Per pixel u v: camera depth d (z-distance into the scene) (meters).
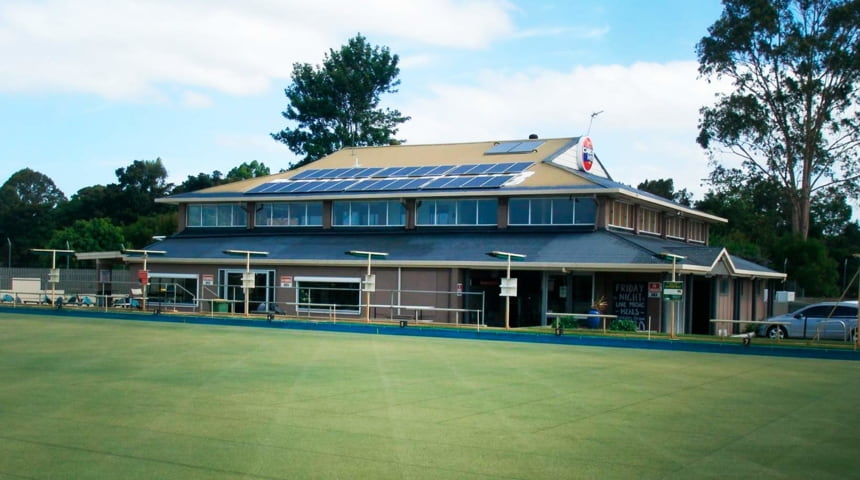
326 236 45.09
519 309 38.91
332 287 40.66
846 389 17.52
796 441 11.77
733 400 15.62
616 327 33.19
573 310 36.78
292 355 22.67
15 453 10.39
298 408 13.84
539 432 12.09
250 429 12.01
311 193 45.69
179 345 25.27
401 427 12.30
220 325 35.91
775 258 60.97
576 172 43.59
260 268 42.38
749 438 11.94
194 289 44.19
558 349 26.52
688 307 36.69
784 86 59.56
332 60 82.56
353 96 82.38
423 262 37.91
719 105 61.78
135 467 9.70
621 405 14.73
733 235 67.56
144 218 80.06
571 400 15.23
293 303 39.59
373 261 38.72
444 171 46.34
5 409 13.54
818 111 59.44
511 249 37.72
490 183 41.88
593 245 36.66
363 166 51.88
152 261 44.84
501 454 10.59
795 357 25.44
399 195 43.03
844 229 86.31
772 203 68.31
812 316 34.19
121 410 13.50
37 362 20.23
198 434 11.62
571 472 9.73
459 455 10.50
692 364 22.34
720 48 59.97
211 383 16.75
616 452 10.84
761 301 48.06
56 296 50.91
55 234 75.00
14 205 98.00
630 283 35.75
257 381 17.12
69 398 14.68
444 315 37.72
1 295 53.69
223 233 48.66
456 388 16.55
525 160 46.88
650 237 44.47
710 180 64.19
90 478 9.19
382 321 36.94
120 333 29.88
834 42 56.41
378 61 82.62
